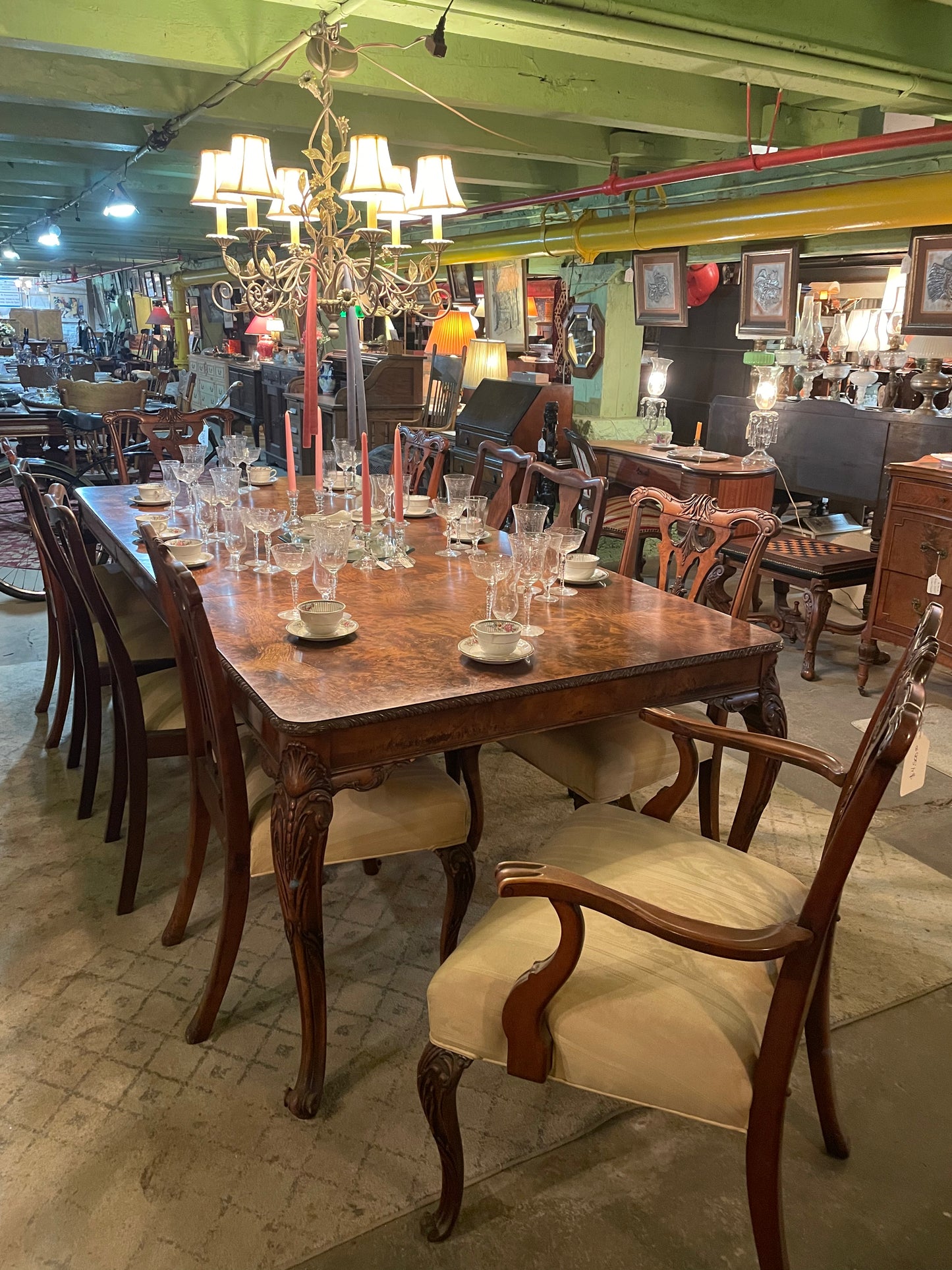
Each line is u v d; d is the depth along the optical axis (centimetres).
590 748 199
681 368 751
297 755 150
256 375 812
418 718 158
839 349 496
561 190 564
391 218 313
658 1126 163
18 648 387
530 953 132
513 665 175
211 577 236
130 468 679
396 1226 143
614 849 156
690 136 434
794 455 481
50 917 215
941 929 218
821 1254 140
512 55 369
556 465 496
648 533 451
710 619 208
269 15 335
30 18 302
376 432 668
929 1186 152
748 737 158
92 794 258
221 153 277
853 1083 173
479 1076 174
